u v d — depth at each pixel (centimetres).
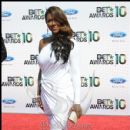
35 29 580
